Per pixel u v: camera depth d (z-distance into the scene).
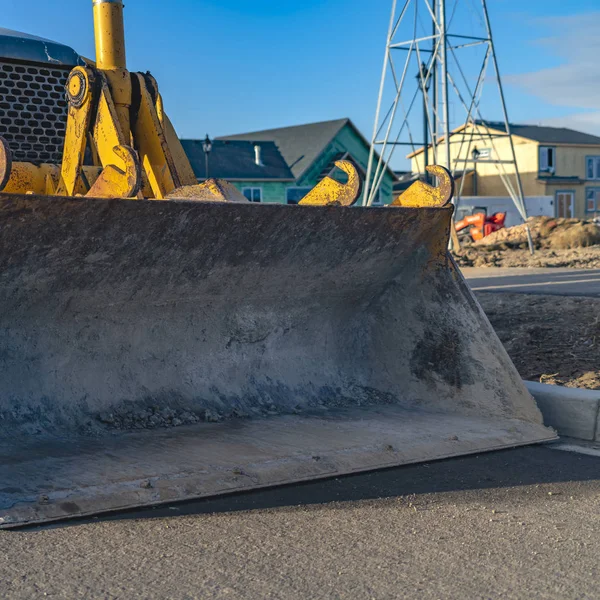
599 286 12.33
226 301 5.31
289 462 4.32
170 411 5.01
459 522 3.67
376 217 5.31
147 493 3.80
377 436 4.90
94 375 4.84
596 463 4.70
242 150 41.88
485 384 5.53
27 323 4.57
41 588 2.93
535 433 5.20
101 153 5.27
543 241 27.31
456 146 51.03
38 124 5.68
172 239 4.63
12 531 3.41
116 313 4.88
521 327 8.64
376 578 3.05
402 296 5.91
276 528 3.55
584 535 3.52
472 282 13.95
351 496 4.01
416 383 5.81
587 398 5.30
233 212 4.70
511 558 3.26
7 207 3.88
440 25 22.75
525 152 50.19
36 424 4.51
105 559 3.18
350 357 6.00
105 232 4.34
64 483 3.79
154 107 5.55
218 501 3.88
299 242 5.17
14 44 5.54
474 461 4.70
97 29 5.48
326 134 41.88
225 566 3.13
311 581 3.01
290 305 5.63
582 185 51.03
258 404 5.39
